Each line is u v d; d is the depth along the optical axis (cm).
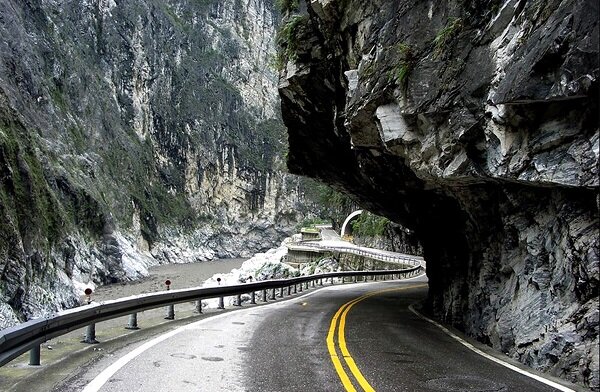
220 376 697
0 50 5838
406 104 1115
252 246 13275
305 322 1306
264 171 14025
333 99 1788
